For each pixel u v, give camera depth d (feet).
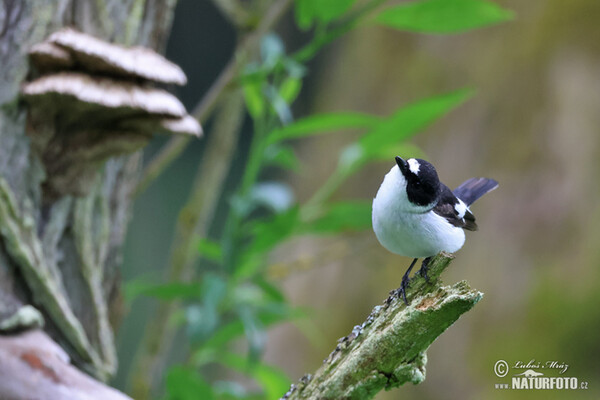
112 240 24.12
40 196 21.20
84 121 20.63
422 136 50.01
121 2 22.06
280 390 26.14
